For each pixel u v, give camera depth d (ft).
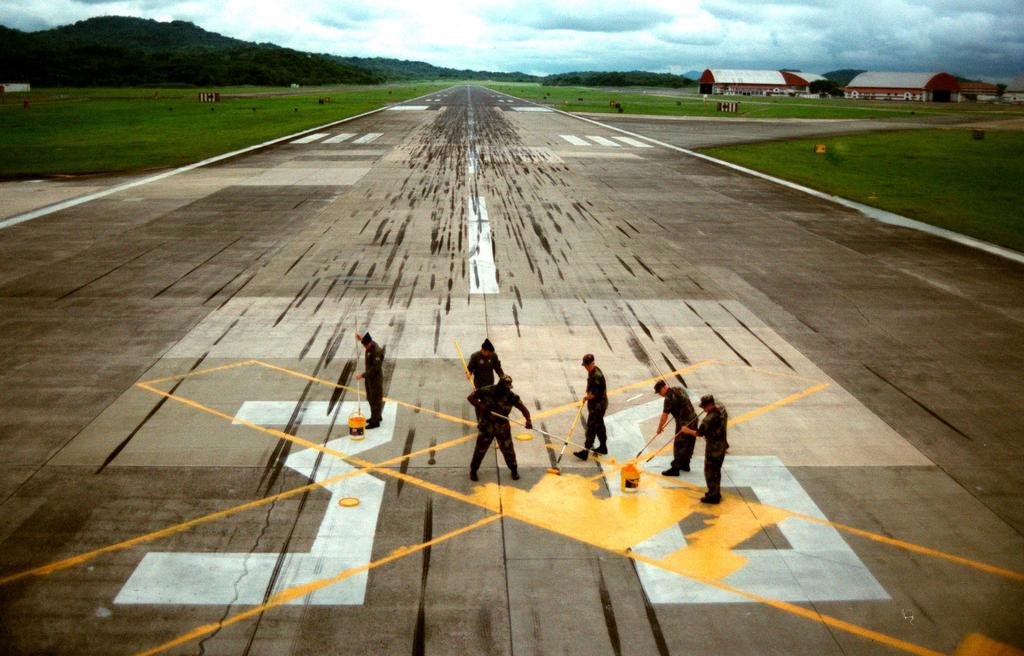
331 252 66.54
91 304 51.37
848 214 89.56
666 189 104.47
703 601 23.21
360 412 35.09
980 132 188.14
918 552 25.93
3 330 46.09
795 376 41.29
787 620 22.48
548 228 78.18
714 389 39.37
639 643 21.42
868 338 47.62
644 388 39.32
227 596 22.94
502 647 21.12
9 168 115.75
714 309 52.80
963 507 28.84
